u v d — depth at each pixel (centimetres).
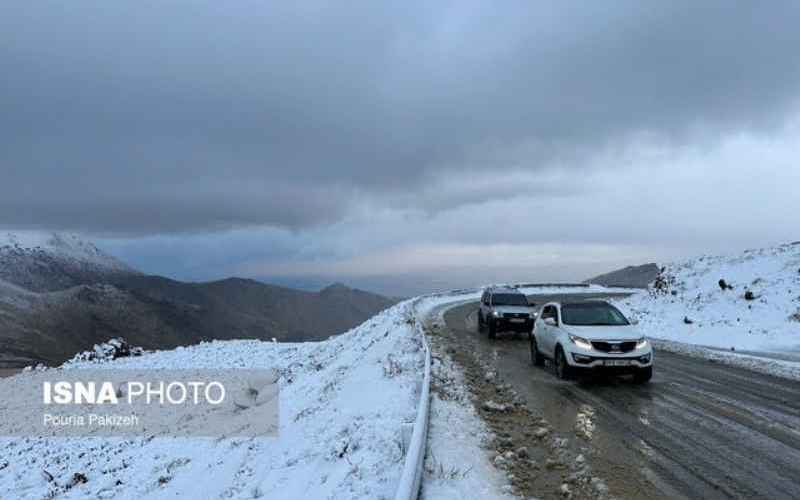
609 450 782
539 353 1559
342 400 1320
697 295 3045
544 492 632
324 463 862
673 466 712
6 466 2069
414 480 575
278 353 3838
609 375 1380
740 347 2031
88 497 1452
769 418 957
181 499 1178
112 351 4484
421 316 3325
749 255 3378
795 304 2389
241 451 1381
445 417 942
